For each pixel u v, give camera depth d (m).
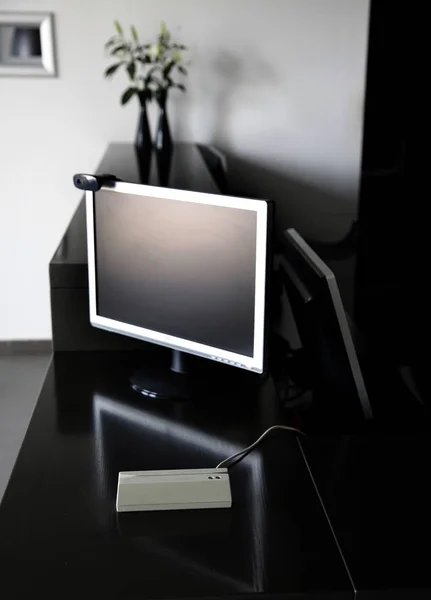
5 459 2.82
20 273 3.79
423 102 1.31
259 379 1.75
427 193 1.33
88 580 1.10
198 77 3.61
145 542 1.18
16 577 1.10
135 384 1.70
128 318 1.70
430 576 1.11
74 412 1.59
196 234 1.53
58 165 3.66
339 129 3.73
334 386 1.67
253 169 3.76
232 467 1.40
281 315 2.36
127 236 1.65
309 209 3.83
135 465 1.40
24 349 3.87
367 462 1.41
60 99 3.57
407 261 1.43
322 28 3.59
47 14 3.44
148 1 3.48
